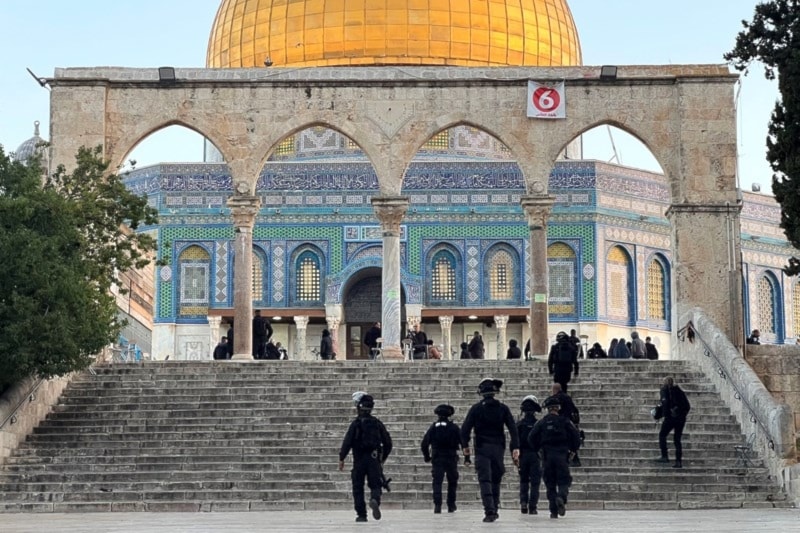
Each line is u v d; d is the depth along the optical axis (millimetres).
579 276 65062
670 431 34938
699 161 45875
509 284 64938
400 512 28953
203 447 34531
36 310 35594
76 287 36281
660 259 67062
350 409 36625
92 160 41750
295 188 65688
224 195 65375
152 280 69688
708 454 34094
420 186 65500
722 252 45438
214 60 68188
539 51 66062
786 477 31938
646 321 66188
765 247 70125
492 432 25625
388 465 33031
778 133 38781
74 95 46125
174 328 64750
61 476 33000
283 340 65750
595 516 27172
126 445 34906
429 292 65000
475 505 30859
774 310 70312
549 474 26359
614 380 39062
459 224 65188
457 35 64188
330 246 65250
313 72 46562
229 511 30609
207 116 46406
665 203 67562
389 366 40062
